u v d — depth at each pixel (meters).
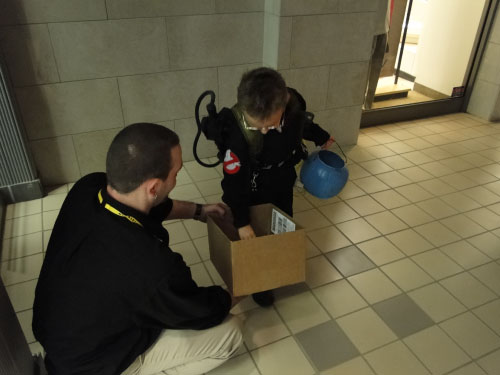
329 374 1.68
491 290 2.11
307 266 2.25
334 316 1.95
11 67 2.47
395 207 2.77
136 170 1.10
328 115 3.39
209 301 1.31
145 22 2.66
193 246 2.36
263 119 1.38
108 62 2.68
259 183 1.76
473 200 2.86
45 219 2.58
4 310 1.27
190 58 2.89
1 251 2.31
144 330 1.27
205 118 1.66
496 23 3.82
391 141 3.71
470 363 1.74
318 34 2.99
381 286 2.12
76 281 1.10
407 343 1.82
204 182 3.01
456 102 4.30
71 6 2.44
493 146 3.63
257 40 3.04
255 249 1.50
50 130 2.74
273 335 1.85
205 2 2.75
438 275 2.20
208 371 1.65
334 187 1.93
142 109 2.92
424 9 4.33
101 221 1.13
